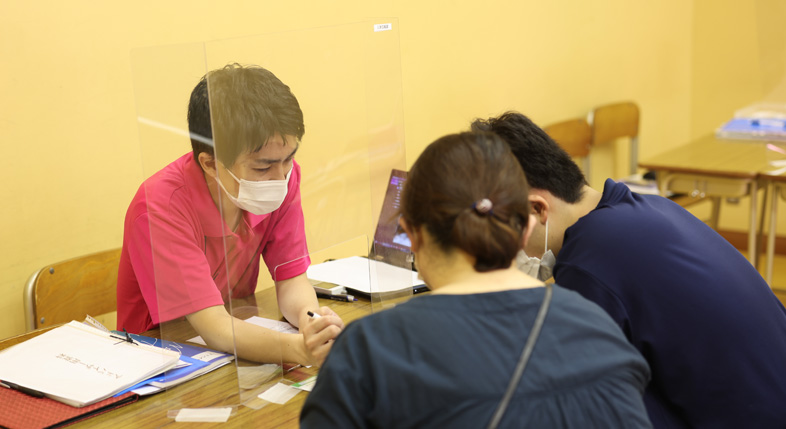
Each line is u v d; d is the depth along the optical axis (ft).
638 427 2.35
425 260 2.64
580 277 3.58
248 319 4.20
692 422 3.80
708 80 14.66
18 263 6.42
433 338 2.31
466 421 2.18
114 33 6.73
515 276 2.58
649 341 3.59
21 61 6.18
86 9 6.51
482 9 10.36
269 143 3.68
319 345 3.92
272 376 4.00
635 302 3.58
